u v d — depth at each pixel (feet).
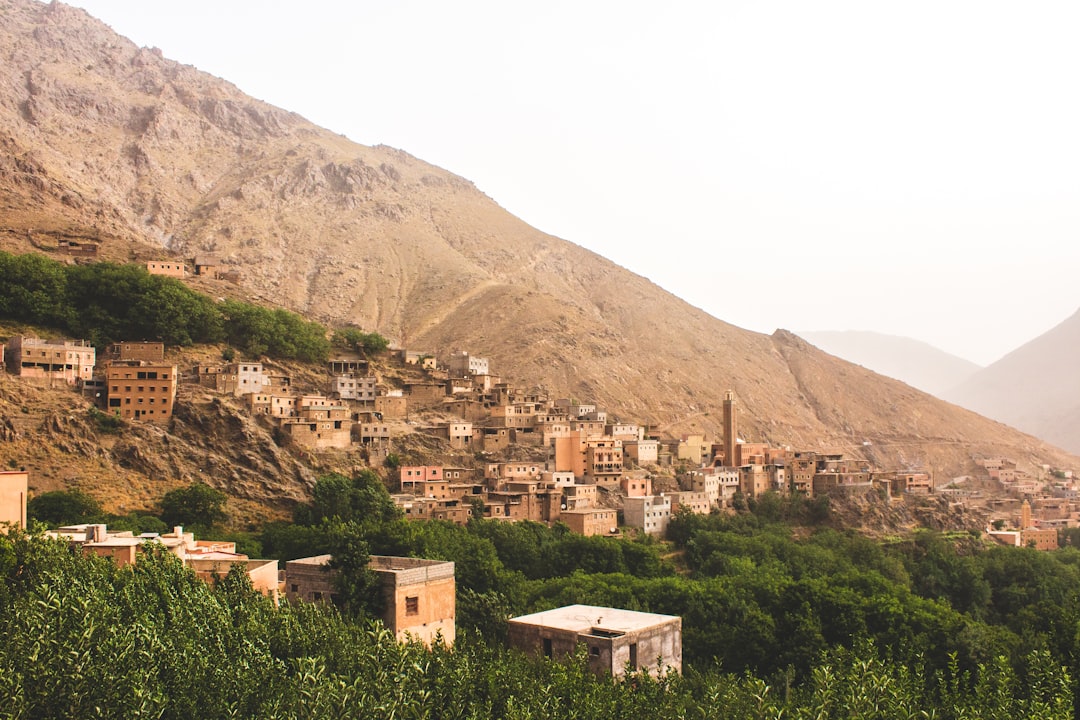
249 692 194.29
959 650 406.82
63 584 220.84
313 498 631.56
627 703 229.04
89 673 178.50
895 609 443.32
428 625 292.61
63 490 574.15
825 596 456.04
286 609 247.29
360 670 213.25
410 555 472.85
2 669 174.19
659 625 298.97
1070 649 368.27
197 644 208.33
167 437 645.92
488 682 225.76
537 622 302.45
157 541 314.14
